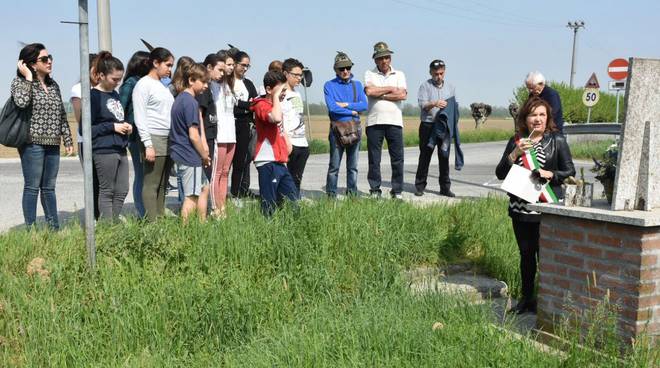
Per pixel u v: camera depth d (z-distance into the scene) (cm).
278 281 560
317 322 471
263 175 718
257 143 724
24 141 660
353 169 948
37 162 675
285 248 603
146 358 439
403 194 1083
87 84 537
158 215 675
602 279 454
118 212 715
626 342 438
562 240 484
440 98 1030
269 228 632
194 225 631
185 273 562
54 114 680
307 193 1077
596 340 448
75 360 434
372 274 590
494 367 405
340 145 931
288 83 895
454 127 1048
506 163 567
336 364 409
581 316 469
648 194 451
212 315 482
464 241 727
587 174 1517
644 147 453
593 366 411
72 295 504
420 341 430
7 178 1353
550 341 477
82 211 900
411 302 515
